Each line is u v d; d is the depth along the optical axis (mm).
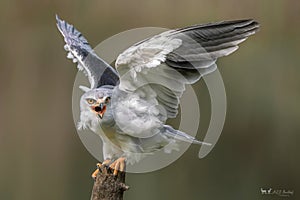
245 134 15586
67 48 8133
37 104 15961
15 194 14664
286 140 15555
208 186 14133
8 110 15852
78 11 16672
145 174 13695
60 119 15586
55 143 15172
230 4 16188
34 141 15289
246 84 16203
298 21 16453
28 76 16219
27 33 16625
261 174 15008
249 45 16469
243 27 7203
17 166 14977
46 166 14906
